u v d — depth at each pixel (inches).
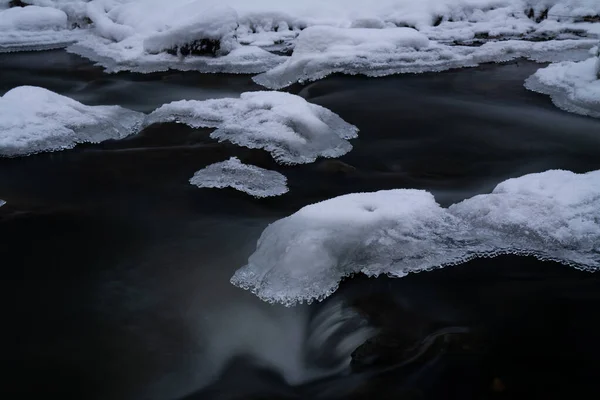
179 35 512.7
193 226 234.5
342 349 163.6
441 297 182.7
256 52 517.3
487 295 182.9
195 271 201.9
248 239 223.9
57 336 169.8
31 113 326.0
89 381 152.8
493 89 436.5
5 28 662.5
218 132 324.8
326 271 185.9
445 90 434.6
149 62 516.1
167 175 283.0
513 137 339.6
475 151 319.9
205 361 159.9
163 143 323.9
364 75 463.2
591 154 311.7
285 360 160.7
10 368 157.2
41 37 657.6
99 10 704.4
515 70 488.4
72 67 543.2
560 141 331.6
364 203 217.6
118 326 173.9
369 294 184.7
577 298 180.2
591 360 157.5
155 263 207.3
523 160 306.3
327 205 212.7
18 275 200.2
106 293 189.9
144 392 149.7
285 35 612.1
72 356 161.6
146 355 162.1
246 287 190.1
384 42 486.6
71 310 181.5
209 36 507.5
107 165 296.4
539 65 504.1
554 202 214.5
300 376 154.7
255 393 148.9
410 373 152.9
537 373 152.9
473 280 189.2
